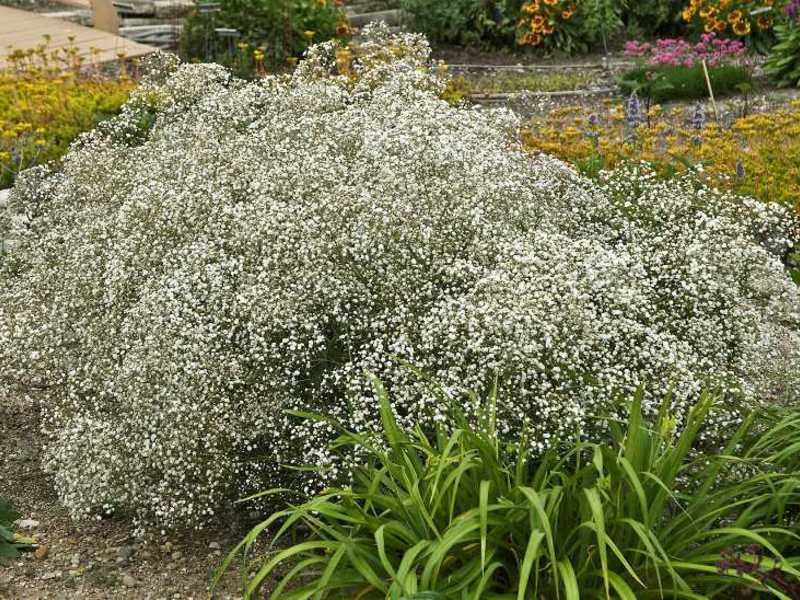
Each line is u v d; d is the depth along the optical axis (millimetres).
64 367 5602
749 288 5297
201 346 4715
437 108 6066
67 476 4863
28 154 8984
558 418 4426
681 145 8992
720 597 3801
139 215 5504
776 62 12883
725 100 12156
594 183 6277
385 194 5020
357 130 5816
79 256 5559
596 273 4559
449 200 5121
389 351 4793
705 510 4004
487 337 4492
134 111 7953
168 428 4699
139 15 15586
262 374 4836
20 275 6352
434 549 3641
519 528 3854
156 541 4895
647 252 5336
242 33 13211
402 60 7371
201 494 4727
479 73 14516
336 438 4723
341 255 4992
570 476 4129
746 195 7520
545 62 15273
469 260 4902
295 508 3922
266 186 5352
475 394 4340
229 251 5309
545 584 3787
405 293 4777
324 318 4820
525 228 5332
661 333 4742
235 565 4648
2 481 5438
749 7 14266
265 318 4703
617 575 3605
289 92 6625
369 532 4094
